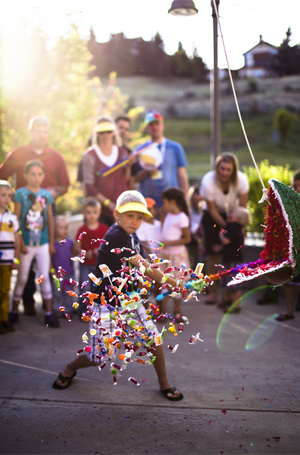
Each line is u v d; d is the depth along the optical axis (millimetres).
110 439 2453
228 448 2367
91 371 3379
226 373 3314
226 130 25078
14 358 3613
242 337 4086
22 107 8125
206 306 5227
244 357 3611
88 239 4875
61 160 5008
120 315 2383
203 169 25781
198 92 34531
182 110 34375
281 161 20656
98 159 5344
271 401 2879
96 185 5395
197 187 6168
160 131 5688
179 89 34594
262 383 3139
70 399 2924
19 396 2955
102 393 3014
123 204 2758
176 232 4781
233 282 2383
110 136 5332
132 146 13617
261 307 5086
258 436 2480
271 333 4168
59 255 5000
